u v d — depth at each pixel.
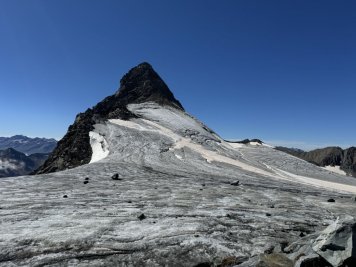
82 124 96.62
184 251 13.12
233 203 22.42
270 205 22.78
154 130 90.94
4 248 12.41
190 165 54.91
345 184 65.00
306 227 17.44
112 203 20.19
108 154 63.66
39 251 12.36
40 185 25.80
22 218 16.00
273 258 11.38
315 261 10.84
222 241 14.39
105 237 13.98
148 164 51.09
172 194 24.69
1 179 28.22
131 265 11.81
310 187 43.94
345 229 11.45
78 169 38.91
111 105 125.56
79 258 12.02
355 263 10.71
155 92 145.88
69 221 15.86
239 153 83.06
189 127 100.31
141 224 15.95
